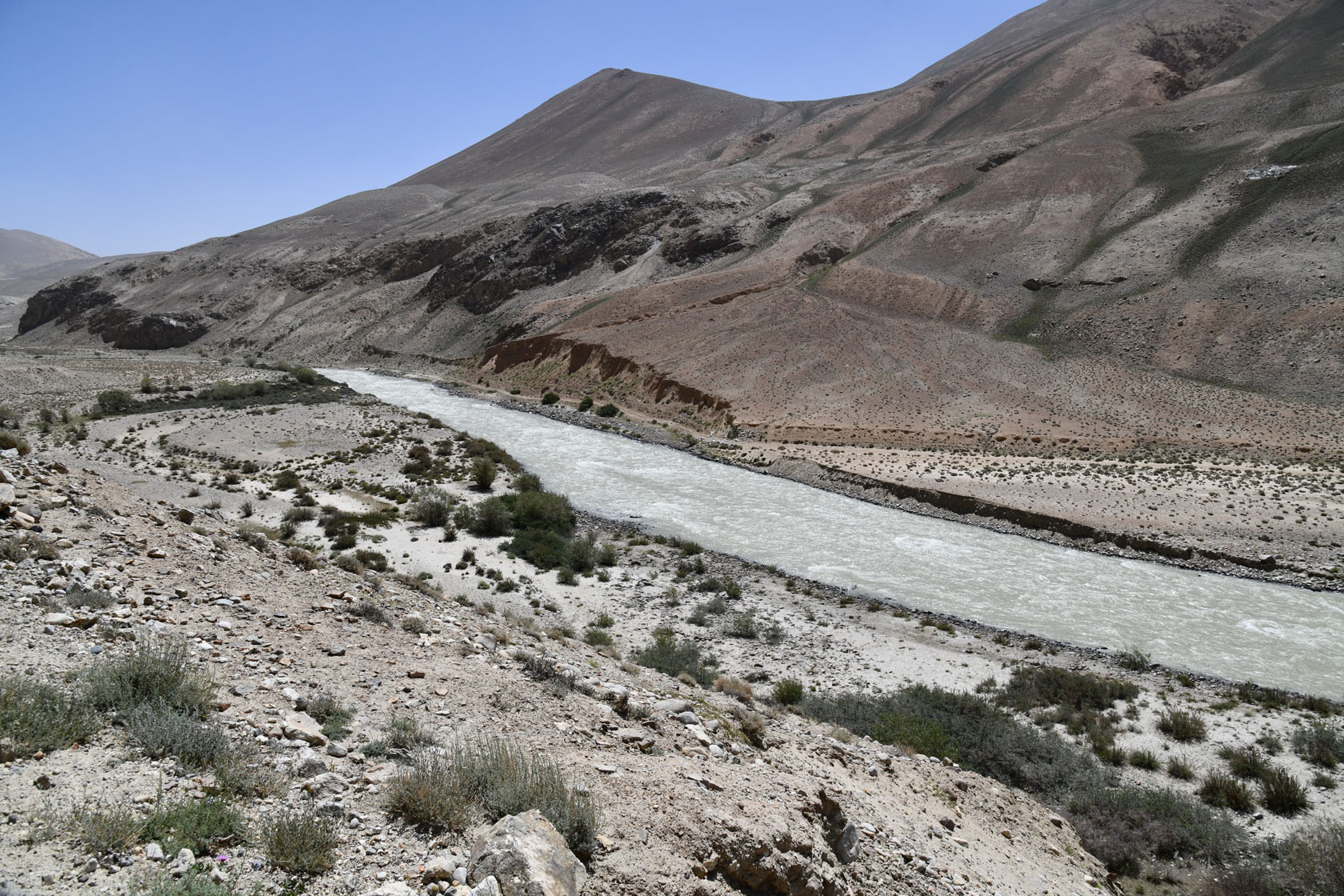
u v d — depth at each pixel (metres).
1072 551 32.66
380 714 6.98
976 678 19.95
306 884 4.28
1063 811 12.26
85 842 4.09
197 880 3.98
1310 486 37.62
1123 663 21.48
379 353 127.94
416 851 4.81
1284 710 18.11
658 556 30.52
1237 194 82.06
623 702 8.88
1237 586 28.33
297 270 170.88
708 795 6.59
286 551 12.54
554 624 21.53
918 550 32.53
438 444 48.78
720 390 67.69
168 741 5.26
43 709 5.19
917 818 8.79
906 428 55.69
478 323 126.44
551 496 35.09
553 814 5.30
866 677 19.47
